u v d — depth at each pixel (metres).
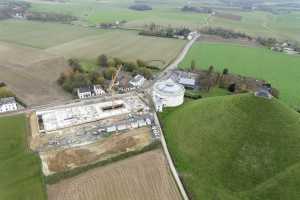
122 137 95.69
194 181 78.25
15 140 92.12
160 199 71.94
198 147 89.38
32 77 144.00
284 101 130.75
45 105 115.56
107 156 86.25
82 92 123.69
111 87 132.38
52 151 87.69
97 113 110.19
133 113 111.38
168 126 103.81
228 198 73.12
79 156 85.69
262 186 75.25
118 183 76.06
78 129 99.25
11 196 71.38
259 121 90.25
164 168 82.56
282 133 86.94
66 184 75.50
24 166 81.25
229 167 81.25
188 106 113.69
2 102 110.25
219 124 94.31
